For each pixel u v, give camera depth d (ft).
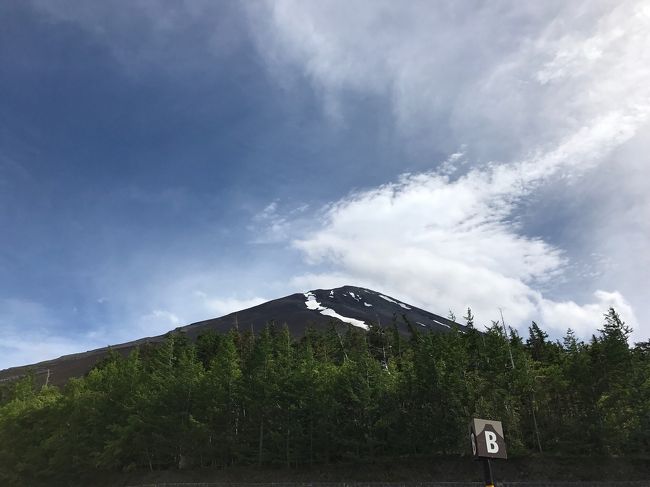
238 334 278.67
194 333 563.48
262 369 172.86
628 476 126.93
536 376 151.74
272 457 161.99
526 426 148.56
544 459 136.56
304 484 149.59
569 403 150.82
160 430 176.55
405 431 150.82
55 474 197.67
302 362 177.58
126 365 212.02
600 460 133.28
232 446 165.68
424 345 170.40
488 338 162.20
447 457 146.72
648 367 147.64
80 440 190.80
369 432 154.40
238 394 173.37
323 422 156.97
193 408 176.76
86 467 191.31
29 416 215.10
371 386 162.20
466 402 149.38
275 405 167.43
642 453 135.85
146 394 184.44
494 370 152.46
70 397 209.26
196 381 180.34
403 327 526.16
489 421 46.47
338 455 160.25
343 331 381.60
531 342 218.79
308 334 273.95
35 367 577.02
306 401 164.45
